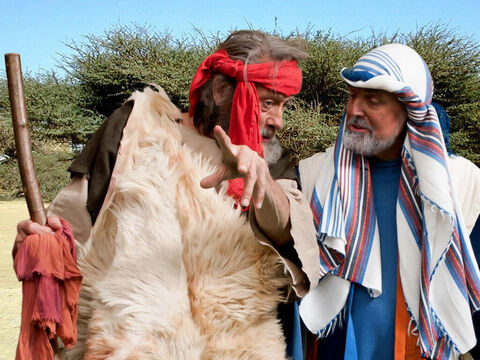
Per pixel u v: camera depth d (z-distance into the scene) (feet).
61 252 4.63
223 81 5.64
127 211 5.06
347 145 6.89
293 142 46.09
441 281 6.61
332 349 7.05
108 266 5.05
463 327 6.50
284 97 5.71
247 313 4.94
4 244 29.07
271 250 5.09
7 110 64.90
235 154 4.07
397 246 6.95
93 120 62.95
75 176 5.38
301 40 5.92
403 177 6.89
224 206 5.16
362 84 6.57
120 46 59.11
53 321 4.47
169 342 4.71
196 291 4.83
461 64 50.85
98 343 4.71
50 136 63.21
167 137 5.31
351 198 6.97
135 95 5.58
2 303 17.88
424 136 6.63
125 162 5.18
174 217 5.03
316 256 5.09
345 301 6.88
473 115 49.96
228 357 4.80
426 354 6.47
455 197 6.66
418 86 6.88
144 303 4.72
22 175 4.73
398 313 6.77
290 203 5.03
